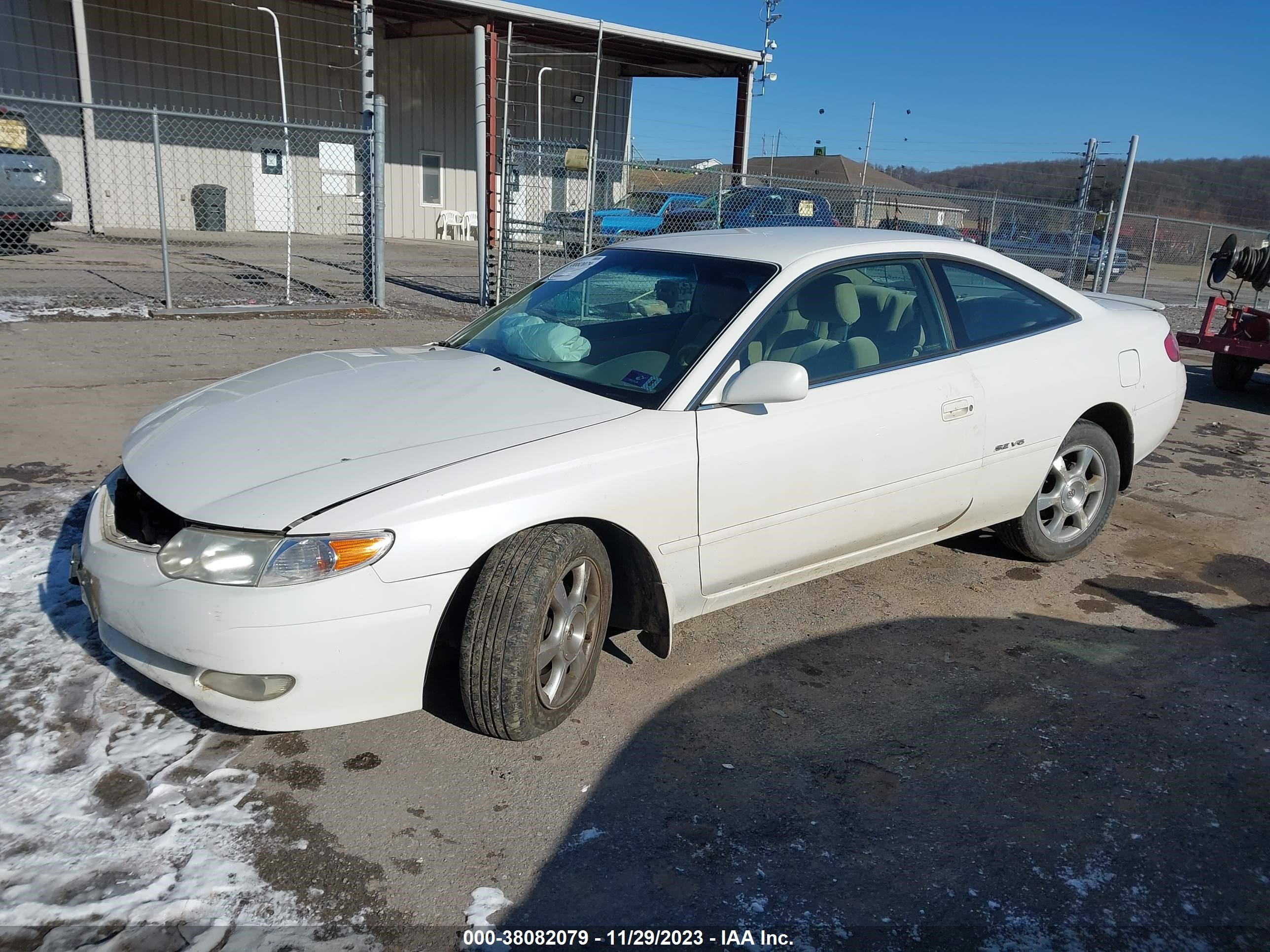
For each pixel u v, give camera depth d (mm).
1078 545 4609
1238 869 2568
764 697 3326
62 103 8828
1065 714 3305
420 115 24844
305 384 3342
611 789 2768
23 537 4133
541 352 3588
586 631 3043
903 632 3879
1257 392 9938
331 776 2748
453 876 2391
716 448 3135
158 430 3141
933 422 3703
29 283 11438
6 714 2898
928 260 3969
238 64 21453
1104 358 4391
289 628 2477
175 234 20750
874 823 2686
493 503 2691
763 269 3572
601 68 26062
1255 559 4887
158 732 2877
